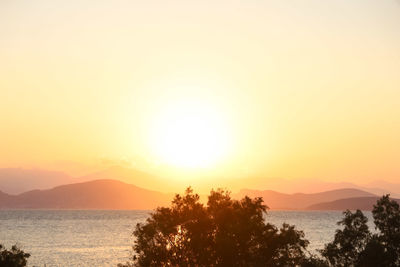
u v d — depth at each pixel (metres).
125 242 164.25
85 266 102.88
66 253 127.44
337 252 52.41
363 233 52.28
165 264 50.69
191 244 50.06
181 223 51.06
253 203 51.91
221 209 51.50
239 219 50.75
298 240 51.19
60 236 192.62
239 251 49.94
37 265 104.06
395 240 51.22
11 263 47.22
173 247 50.81
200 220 50.56
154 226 51.59
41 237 187.88
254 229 50.16
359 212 52.62
